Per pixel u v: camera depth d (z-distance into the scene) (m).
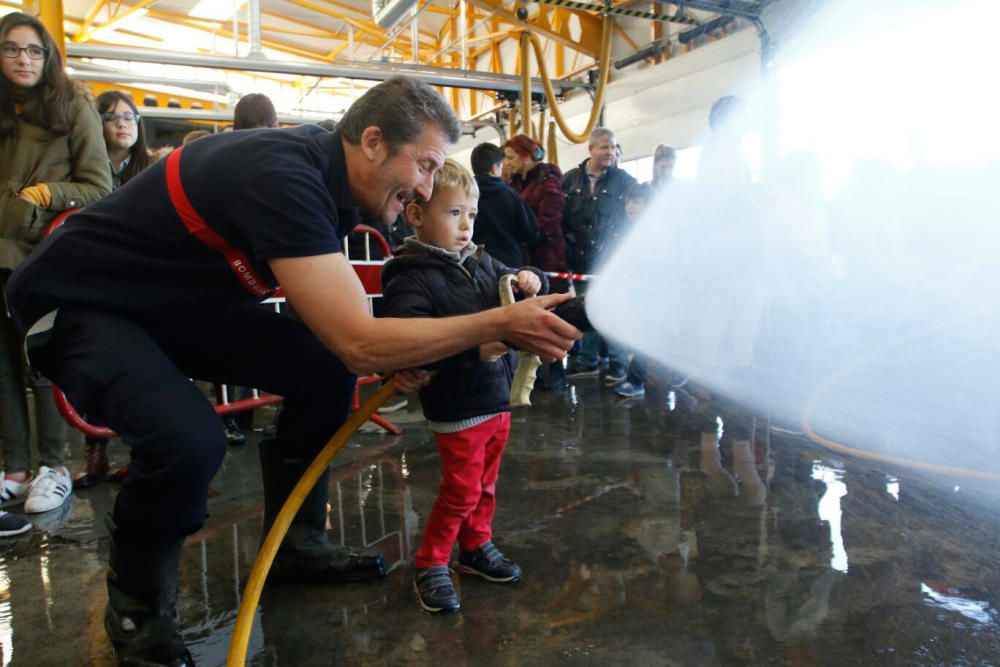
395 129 1.18
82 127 2.17
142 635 1.31
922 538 1.87
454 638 1.43
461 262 1.63
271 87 12.05
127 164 2.68
